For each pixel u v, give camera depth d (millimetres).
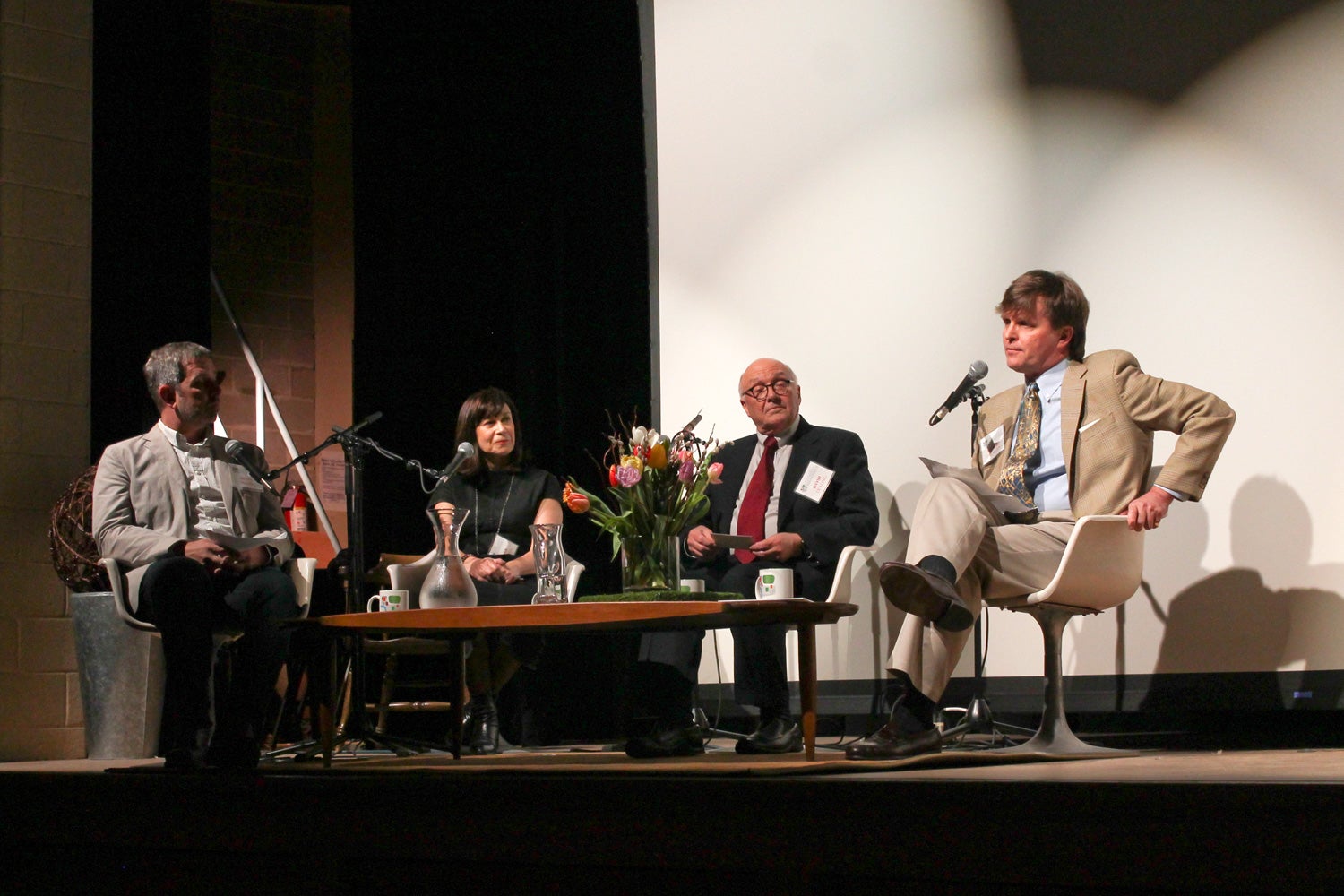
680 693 3033
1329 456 3232
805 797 1853
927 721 2453
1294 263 3309
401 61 4875
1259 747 3201
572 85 4578
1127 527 2834
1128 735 3449
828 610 2475
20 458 3717
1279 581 3281
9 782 2611
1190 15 3496
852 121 4039
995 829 1722
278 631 2740
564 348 4520
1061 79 3699
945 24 3896
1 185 3764
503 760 2936
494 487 3699
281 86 5777
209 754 2623
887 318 3934
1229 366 3383
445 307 4684
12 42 3832
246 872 2318
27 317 3777
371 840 2188
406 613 2545
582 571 3488
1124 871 1640
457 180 4723
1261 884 1558
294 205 5762
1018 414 3227
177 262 4238
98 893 2496
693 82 4332
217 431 4887
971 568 2787
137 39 4211
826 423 4004
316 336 5742
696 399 4227
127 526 2908
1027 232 3727
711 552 3119
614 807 1983
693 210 4297
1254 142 3385
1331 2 3281
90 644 3535
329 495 5629
